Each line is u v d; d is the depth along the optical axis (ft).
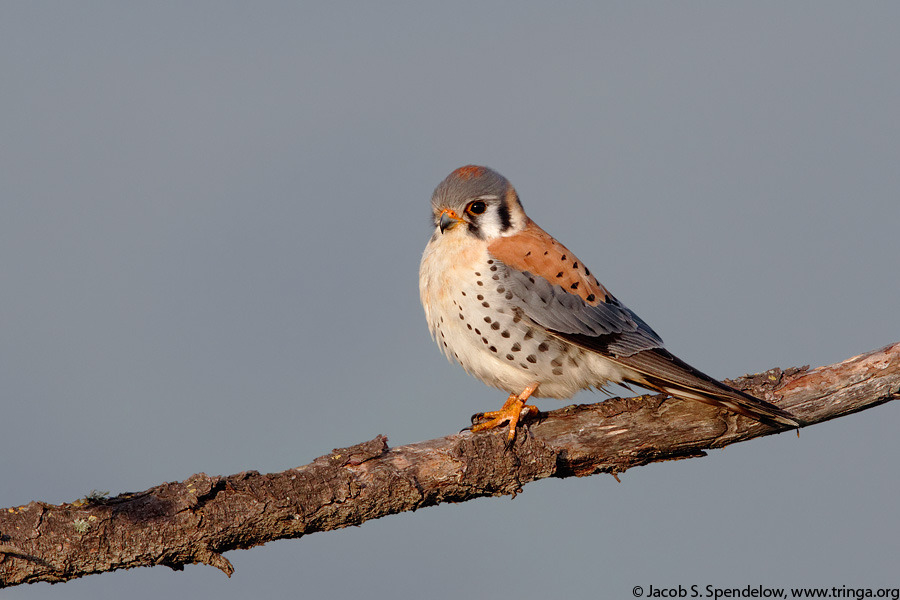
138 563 27.53
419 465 30.27
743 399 30.86
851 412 33.96
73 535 26.68
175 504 27.63
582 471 33.27
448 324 36.47
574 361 35.60
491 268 35.40
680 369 32.96
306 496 28.68
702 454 34.12
